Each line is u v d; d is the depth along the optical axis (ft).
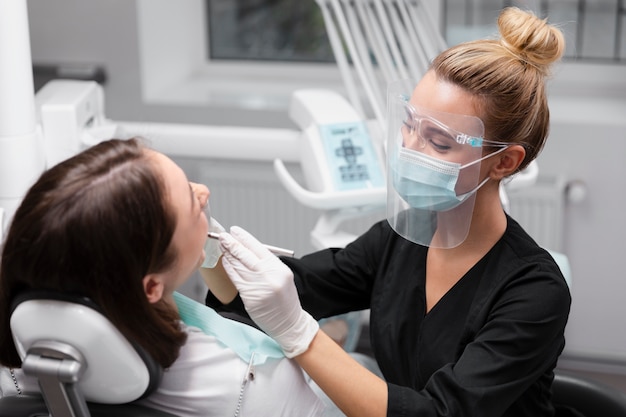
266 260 4.05
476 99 4.44
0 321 3.58
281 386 4.02
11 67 5.62
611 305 10.18
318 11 11.32
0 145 5.74
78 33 10.32
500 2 10.72
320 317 5.40
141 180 3.35
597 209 9.91
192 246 3.61
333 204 6.77
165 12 10.89
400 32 7.68
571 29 10.66
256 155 7.61
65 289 3.31
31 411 3.67
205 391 3.79
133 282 3.33
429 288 4.98
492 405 4.30
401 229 4.84
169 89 11.02
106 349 3.33
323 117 7.15
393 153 4.73
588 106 10.31
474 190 4.58
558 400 5.48
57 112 6.40
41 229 3.26
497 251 4.78
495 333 4.43
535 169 7.12
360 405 4.17
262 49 11.64
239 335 3.94
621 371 10.44
